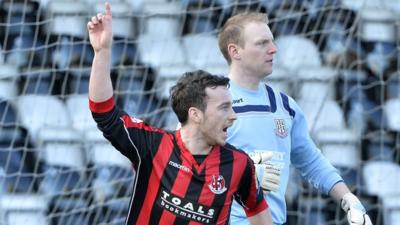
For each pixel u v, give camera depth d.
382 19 32.00
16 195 26.31
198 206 13.45
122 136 13.42
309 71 30.16
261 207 14.38
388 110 30.39
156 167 13.51
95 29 13.43
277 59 30.56
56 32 29.48
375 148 29.64
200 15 31.19
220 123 13.53
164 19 31.00
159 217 13.48
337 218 27.42
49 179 26.88
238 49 16.47
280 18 29.61
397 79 31.06
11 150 26.30
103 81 13.30
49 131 27.56
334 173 17.03
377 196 28.84
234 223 16.30
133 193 13.62
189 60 30.09
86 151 27.34
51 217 25.80
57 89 28.86
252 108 16.47
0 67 28.66
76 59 29.17
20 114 27.91
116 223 26.38
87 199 26.66
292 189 27.53
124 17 30.80
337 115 29.86
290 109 16.95
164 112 28.41
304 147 17.11
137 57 30.22
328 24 31.55
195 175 13.48
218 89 13.56
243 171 13.77
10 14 29.52
